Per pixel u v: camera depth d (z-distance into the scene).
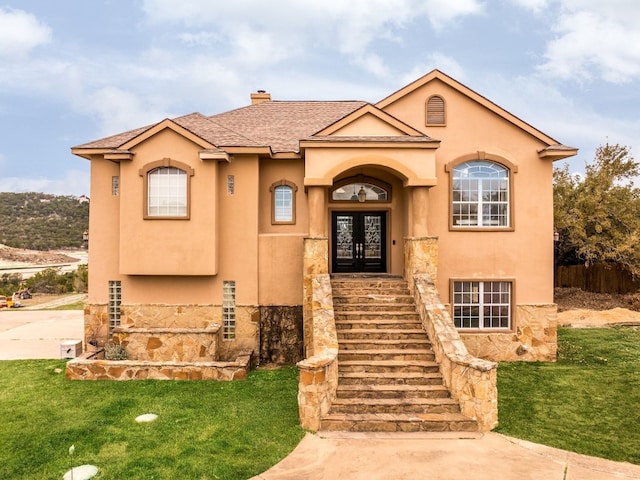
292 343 14.88
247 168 14.95
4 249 85.00
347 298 13.56
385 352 11.54
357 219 16.73
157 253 14.30
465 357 10.19
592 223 25.94
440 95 15.18
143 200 14.30
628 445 8.70
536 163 15.27
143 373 12.45
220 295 14.87
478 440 8.94
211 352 13.71
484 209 15.34
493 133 15.22
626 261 24.56
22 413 9.96
